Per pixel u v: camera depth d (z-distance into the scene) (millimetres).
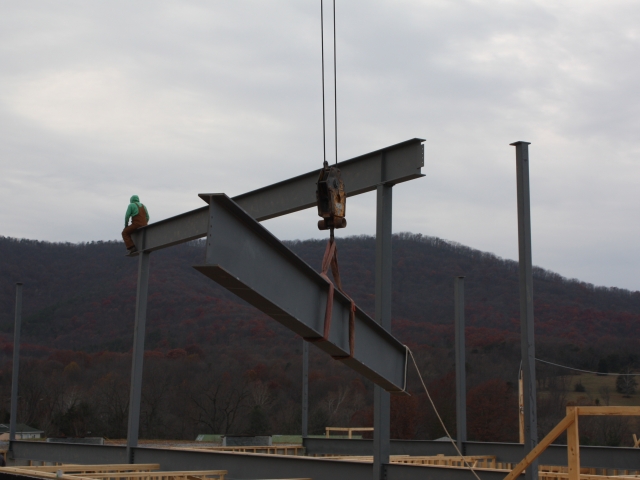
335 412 69938
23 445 21797
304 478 14125
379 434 12281
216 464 16000
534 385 10805
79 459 19797
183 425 70375
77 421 66312
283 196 15750
